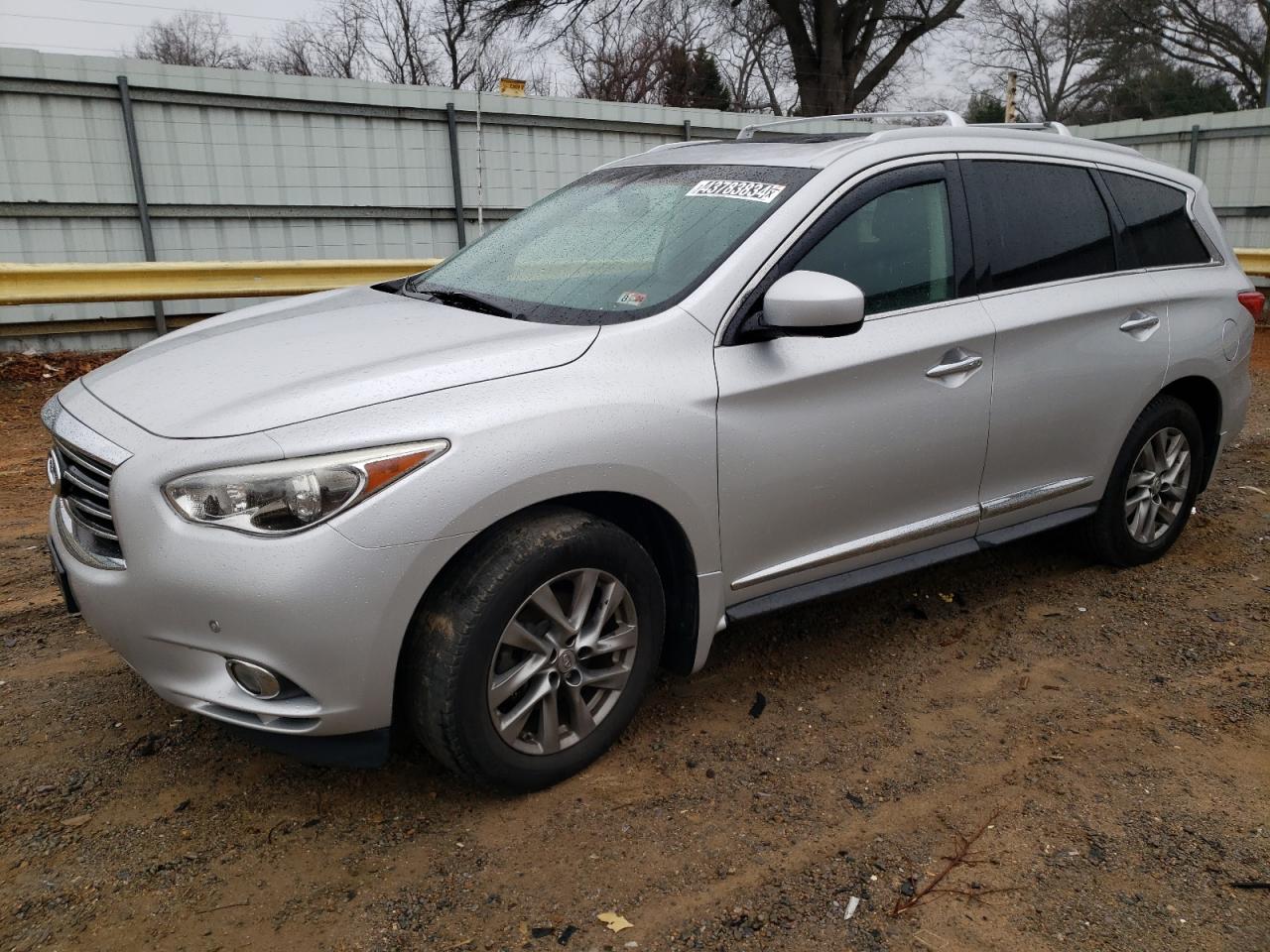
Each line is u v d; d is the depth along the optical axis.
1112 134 15.55
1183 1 28.12
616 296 3.17
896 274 3.45
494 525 2.71
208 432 2.52
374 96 10.67
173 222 9.92
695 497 2.96
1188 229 4.52
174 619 2.51
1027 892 2.51
